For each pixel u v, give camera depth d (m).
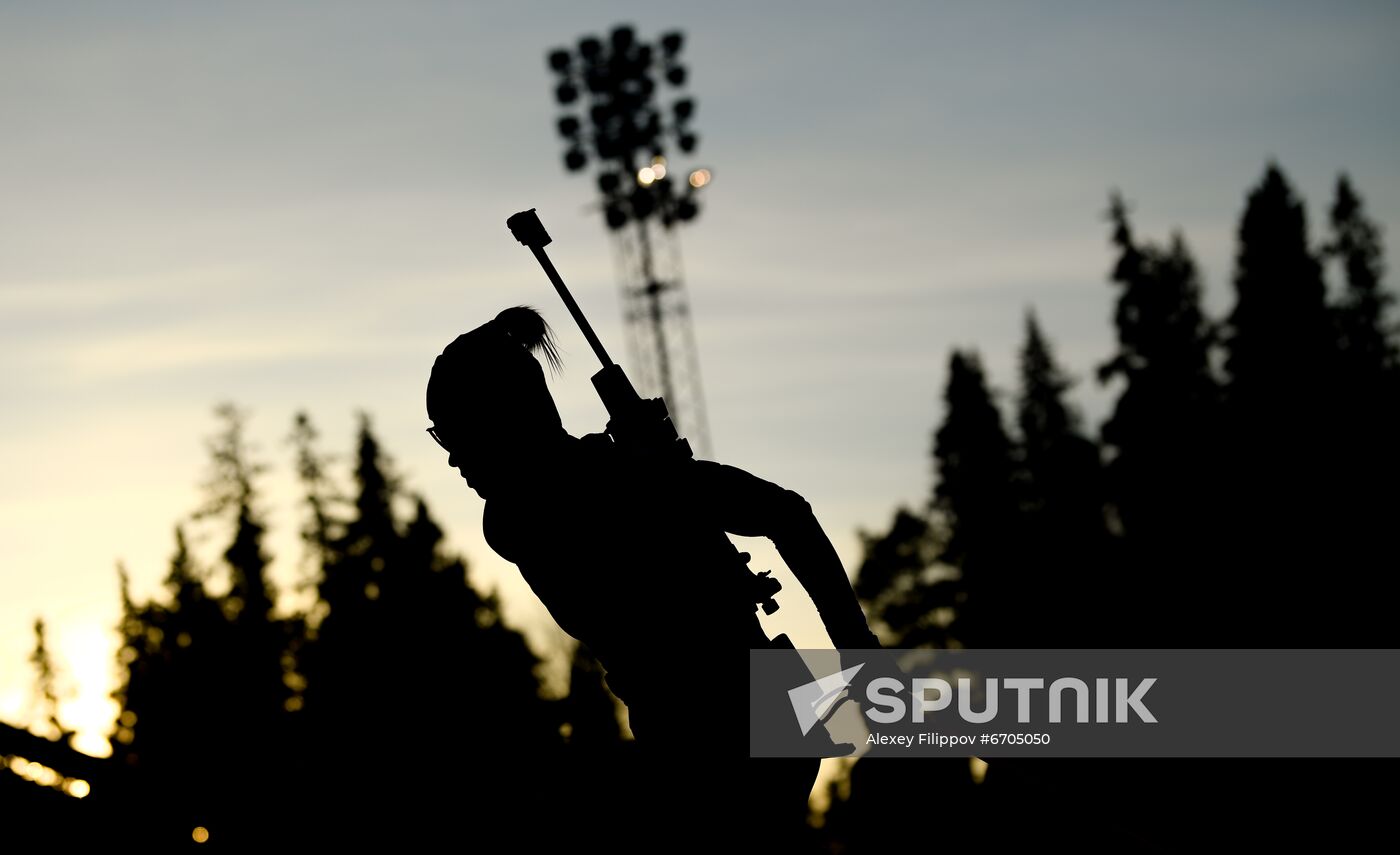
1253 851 22.09
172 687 41.38
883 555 53.59
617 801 3.81
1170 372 48.22
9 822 3.45
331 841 4.02
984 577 51.28
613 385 3.51
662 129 32.59
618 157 32.41
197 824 3.69
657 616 3.44
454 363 3.52
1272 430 46.62
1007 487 52.28
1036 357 54.31
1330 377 47.31
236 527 45.09
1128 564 48.06
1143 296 48.94
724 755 3.44
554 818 4.19
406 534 44.19
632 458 3.48
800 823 3.54
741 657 3.45
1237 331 48.97
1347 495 44.94
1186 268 50.12
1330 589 43.72
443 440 3.58
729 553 3.51
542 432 3.51
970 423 52.84
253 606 43.88
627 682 3.53
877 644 3.43
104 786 3.52
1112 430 48.97
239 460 45.97
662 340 31.09
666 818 3.49
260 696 41.94
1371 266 50.47
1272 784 23.19
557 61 33.31
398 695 39.56
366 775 4.15
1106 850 3.93
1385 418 46.91
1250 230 49.28
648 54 32.97
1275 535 44.78
